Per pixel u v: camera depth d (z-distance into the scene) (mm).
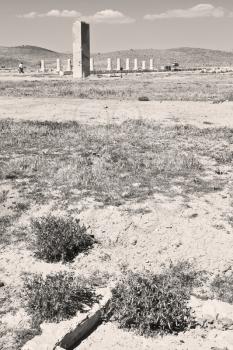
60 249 10711
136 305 8875
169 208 12406
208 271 10516
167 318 8648
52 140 18531
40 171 14844
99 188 13617
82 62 58875
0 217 12211
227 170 15516
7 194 13227
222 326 8852
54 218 11727
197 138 19625
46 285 9180
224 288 10000
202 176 14844
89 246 11203
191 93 38094
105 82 50969
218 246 11148
